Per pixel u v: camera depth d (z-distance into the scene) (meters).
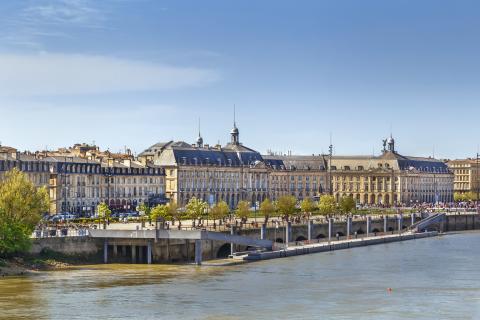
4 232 162.38
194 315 123.25
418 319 122.38
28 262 168.50
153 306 129.25
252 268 177.12
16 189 170.12
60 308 126.62
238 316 123.12
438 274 169.88
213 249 199.12
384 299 138.38
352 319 122.00
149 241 181.62
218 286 149.62
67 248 177.25
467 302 136.25
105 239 183.00
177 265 180.12
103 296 137.00
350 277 164.12
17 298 134.25
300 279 160.25
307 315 124.50
